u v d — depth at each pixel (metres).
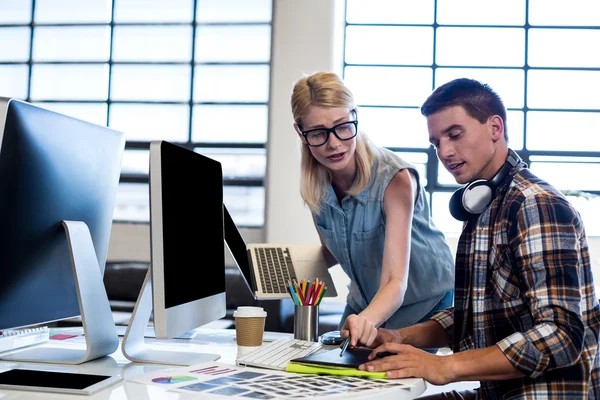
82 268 1.22
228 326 3.68
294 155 4.80
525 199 1.12
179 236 1.19
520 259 1.10
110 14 5.23
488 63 4.79
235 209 5.05
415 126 4.83
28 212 1.11
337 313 3.97
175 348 1.41
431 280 1.83
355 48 4.92
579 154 4.68
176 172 1.20
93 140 1.31
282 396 0.89
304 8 4.84
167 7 5.18
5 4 5.32
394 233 1.60
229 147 5.08
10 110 1.03
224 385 0.96
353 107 1.61
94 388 0.93
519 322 1.14
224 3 5.12
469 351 1.07
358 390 0.93
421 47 4.85
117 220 5.16
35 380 0.99
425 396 1.36
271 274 1.76
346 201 1.74
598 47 4.71
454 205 1.24
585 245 1.15
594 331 1.13
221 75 5.12
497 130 1.23
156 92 5.18
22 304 1.14
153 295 1.08
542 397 1.09
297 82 1.62
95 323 1.23
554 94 4.73
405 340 1.36
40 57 5.29
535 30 4.75
